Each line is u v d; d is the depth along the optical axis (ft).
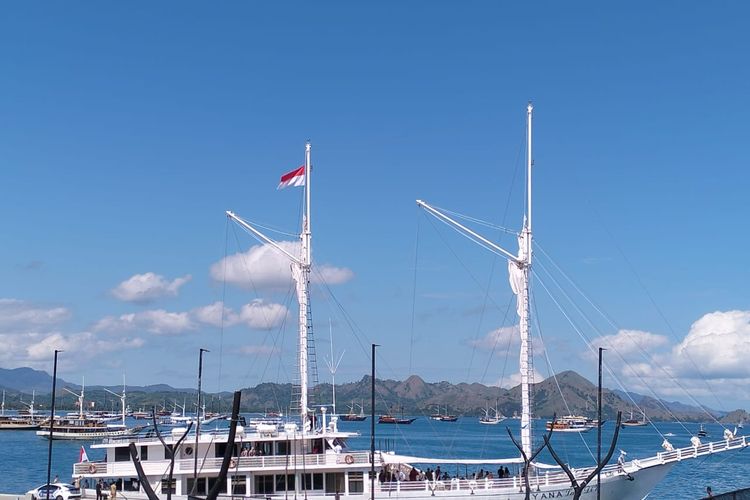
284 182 326.03
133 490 263.49
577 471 282.56
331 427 300.40
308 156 322.75
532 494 268.62
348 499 261.24
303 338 307.78
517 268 302.04
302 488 264.31
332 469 264.72
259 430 268.41
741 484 493.77
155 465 262.06
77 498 302.86
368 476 265.34
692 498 421.59
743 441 290.76
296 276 313.73
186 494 260.01
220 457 264.93
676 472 590.14
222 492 259.80
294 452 268.00
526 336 299.38
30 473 558.15
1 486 471.62
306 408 297.94
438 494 264.72
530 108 314.55
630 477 281.74
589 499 277.23
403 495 264.31
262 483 262.88
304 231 317.63
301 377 303.27
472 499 266.36
